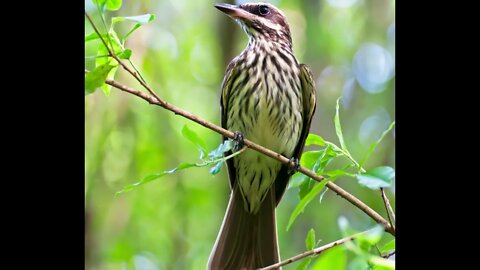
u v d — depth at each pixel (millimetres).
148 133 14586
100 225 14016
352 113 16312
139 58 14102
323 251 5348
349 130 15930
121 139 13891
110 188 13930
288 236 14500
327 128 16016
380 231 4668
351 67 16734
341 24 17266
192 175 16031
